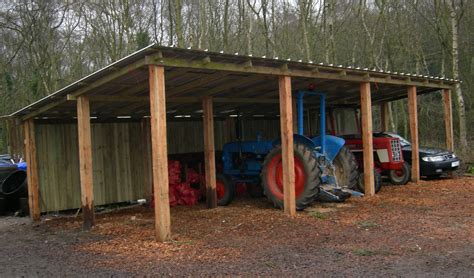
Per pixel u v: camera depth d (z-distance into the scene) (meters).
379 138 11.38
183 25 20.30
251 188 11.15
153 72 6.19
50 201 10.18
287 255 5.39
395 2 20.95
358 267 4.79
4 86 21.73
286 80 7.91
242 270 4.86
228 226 7.30
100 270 5.19
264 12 19.94
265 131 14.36
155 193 6.33
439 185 10.95
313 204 9.05
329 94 11.62
